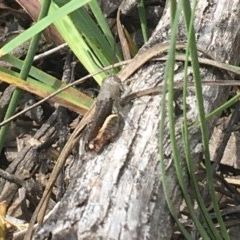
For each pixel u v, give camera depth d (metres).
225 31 0.21
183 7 0.15
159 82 0.19
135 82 0.19
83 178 0.17
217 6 0.21
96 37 0.23
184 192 0.17
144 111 0.18
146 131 0.17
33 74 0.22
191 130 0.18
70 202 0.16
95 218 0.16
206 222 0.18
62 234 0.16
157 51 0.19
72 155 0.22
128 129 0.17
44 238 0.16
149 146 0.17
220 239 0.18
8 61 0.21
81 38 0.23
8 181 0.23
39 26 0.18
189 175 0.18
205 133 0.17
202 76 0.19
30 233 0.17
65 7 0.18
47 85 0.22
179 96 0.19
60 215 0.16
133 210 0.16
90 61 0.23
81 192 0.16
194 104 0.19
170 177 0.17
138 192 0.16
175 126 0.18
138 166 0.17
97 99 0.18
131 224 0.16
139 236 0.16
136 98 0.18
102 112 0.18
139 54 0.20
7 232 0.20
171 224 0.17
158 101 0.18
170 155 0.17
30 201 0.23
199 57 0.20
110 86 0.18
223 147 0.22
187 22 0.15
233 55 0.21
